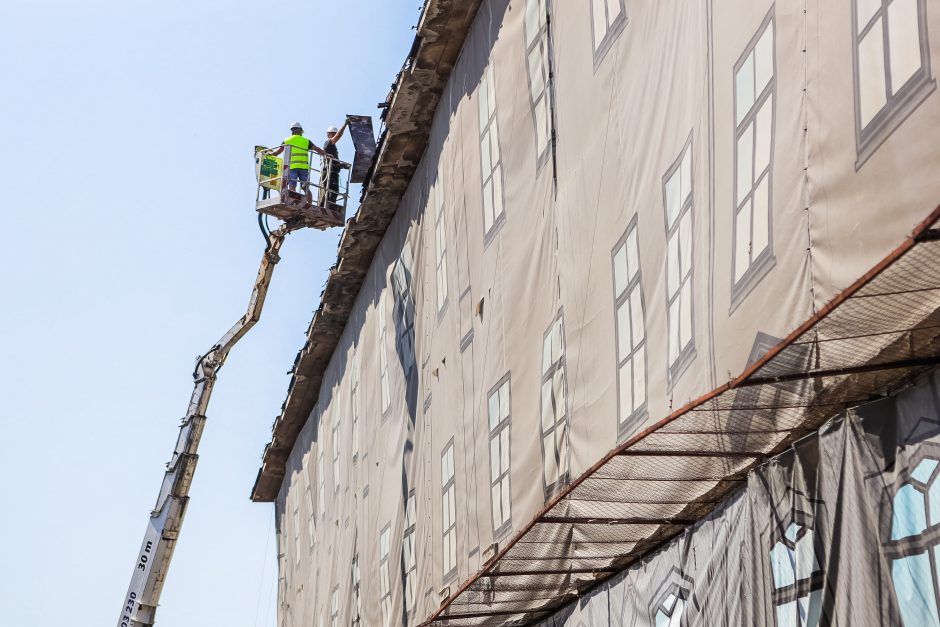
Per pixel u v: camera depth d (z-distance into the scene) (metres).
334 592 31.20
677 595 12.61
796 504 9.59
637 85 13.17
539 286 16.44
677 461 11.02
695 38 11.49
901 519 8.02
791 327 9.06
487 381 18.61
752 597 10.26
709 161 10.91
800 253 8.98
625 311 13.15
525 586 16.27
